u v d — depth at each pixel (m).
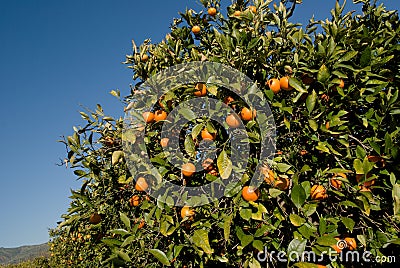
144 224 2.60
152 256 2.41
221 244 2.37
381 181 2.37
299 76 2.49
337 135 2.35
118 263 2.17
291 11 3.02
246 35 2.57
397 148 2.15
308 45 2.48
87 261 6.46
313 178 2.39
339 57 2.44
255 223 2.26
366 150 2.37
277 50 2.60
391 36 2.71
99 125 2.92
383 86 2.35
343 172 2.13
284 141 2.57
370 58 2.37
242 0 3.52
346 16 2.98
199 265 2.38
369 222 2.31
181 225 2.35
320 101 2.39
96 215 2.85
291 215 1.97
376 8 3.10
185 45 3.60
